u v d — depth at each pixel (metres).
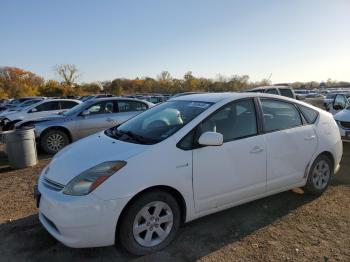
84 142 3.88
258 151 3.84
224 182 3.58
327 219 3.93
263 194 4.00
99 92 81.69
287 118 4.34
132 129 3.97
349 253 3.18
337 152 4.83
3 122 13.73
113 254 3.19
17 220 4.01
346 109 9.04
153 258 3.11
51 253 3.22
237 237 3.51
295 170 4.28
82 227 2.87
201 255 3.16
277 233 3.60
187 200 3.34
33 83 92.75
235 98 3.93
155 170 3.12
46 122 8.41
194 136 3.44
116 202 2.92
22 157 6.81
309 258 3.11
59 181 3.11
